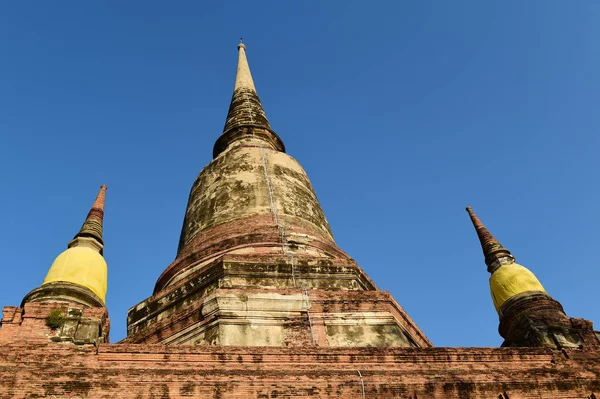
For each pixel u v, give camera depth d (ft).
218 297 54.39
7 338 44.21
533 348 50.55
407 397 43.62
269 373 43.73
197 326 54.13
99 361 43.27
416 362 46.98
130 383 41.57
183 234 75.87
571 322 55.21
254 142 87.51
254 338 52.47
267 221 69.05
